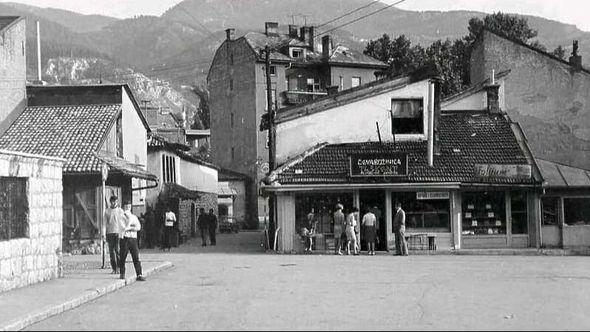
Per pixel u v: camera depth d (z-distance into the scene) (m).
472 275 21.27
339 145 35.62
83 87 38.44
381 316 13.02
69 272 21.72
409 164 34.22
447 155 34.75
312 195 33.94
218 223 66.00
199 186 60.16
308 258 29.47
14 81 37.25
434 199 33.81
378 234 33.94
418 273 21.95
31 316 12.98
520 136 36.62
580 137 41.78
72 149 33.94
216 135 83.38
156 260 27.02
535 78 42.50
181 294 16.89
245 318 12.88
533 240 34.16
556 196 35.31
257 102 76.81
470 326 11.84
